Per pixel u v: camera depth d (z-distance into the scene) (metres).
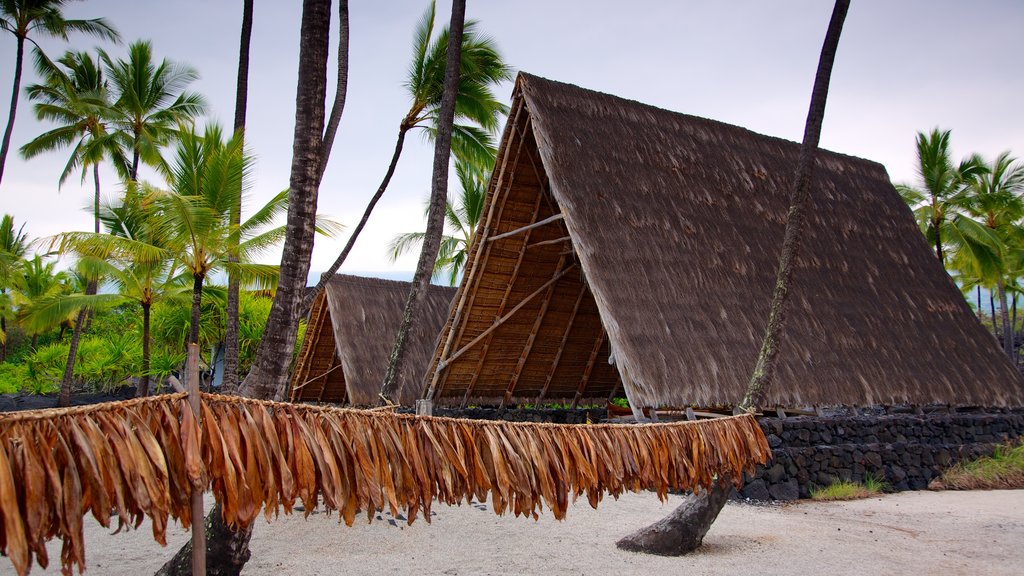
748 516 9.37
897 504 10.94
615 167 12.55
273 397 5.42
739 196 14.28
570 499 10.18
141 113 25.80
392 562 6.46
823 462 11.81
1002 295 33.47
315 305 19.28
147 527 7.84
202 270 14.43
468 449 4.09
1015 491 12.55
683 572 6.28
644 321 10.69
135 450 2.79
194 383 3.15
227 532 5.02
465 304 13.62
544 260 13.66
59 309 20.14
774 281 13.13
